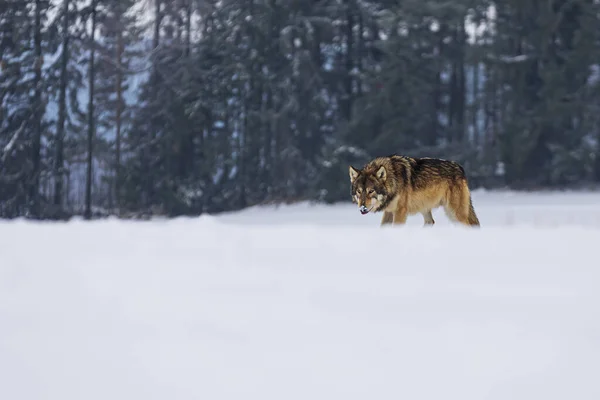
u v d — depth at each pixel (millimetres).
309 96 184875
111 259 20672
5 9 184125
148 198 177250
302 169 183125
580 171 174750
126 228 32812
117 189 174125
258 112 182500
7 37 185625
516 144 170125
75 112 192000
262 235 28094
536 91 182750
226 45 185125
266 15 182375
